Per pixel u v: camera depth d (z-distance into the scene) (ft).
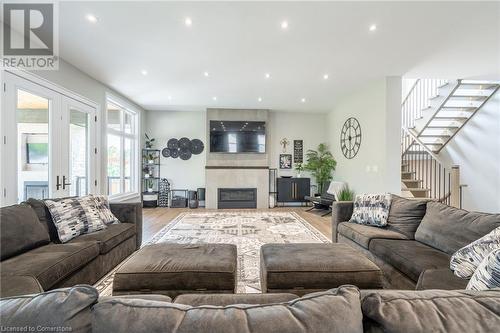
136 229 10.66
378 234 8.55
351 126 18.63
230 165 23.00
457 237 6.61
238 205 22.53
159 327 1.92
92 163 14.65
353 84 15.98
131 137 21.03
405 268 6.43
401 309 2.08
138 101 20.20
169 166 23.63
